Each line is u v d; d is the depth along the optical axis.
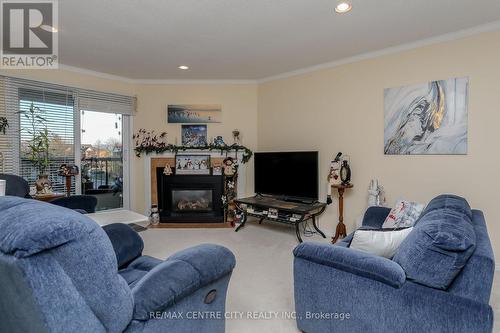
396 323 1.35
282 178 4.07
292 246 3.40
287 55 3.51
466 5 2.30
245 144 4.74
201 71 4.19
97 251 0.88
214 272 1.33
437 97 2.95
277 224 4.45
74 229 0.83
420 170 3.09
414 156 3.12
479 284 1.22
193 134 4.70
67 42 3.06
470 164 2.79
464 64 2.79
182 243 3.51
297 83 4.18
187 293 1.22
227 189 4.59
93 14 2.44
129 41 3.04
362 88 3.51
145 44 3.13
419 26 2.68
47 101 3.74
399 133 3.22
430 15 2.47
